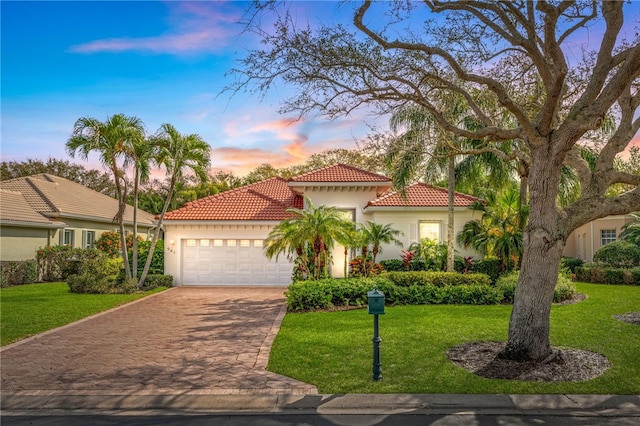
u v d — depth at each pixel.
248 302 15.37
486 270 18.50
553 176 7.67
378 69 9.37
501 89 7.68
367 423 5.63
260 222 20.22
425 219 20.53
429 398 6.30
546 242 7.63
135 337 10.09
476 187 24.25
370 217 21.02
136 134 17.30
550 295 7.75
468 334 9.68
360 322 11.12
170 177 19.59
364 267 18.00
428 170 17.38
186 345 9.34
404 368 7.50
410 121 12.07
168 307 14.30
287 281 20.58
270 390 6.62
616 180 7.94
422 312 12.41
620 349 8.41
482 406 6.10
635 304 13.28
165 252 20.61
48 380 7.12
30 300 15.57
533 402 6.17
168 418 5.81
